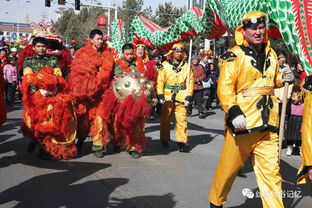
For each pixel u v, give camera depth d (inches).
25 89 235.5
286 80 177.5
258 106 146.1
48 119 236.4
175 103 291.9
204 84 585.9
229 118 146.4
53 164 248.1
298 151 309.3
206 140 346.6
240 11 213.5
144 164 254.2
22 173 226.7
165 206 181.0
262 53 150.8
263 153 148.3
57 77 241.8
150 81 261.9
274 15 196.5
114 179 219.9
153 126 418.9
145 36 368.8
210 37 278.7
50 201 183.6
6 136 334.0
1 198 186.1
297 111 295.6
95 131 265.9
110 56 264.5
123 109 252.4
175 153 289.3
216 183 154.3
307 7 187.5
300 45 188.5
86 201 184.7
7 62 561.6
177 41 321.1
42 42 248.1
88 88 256.4
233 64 146.3
